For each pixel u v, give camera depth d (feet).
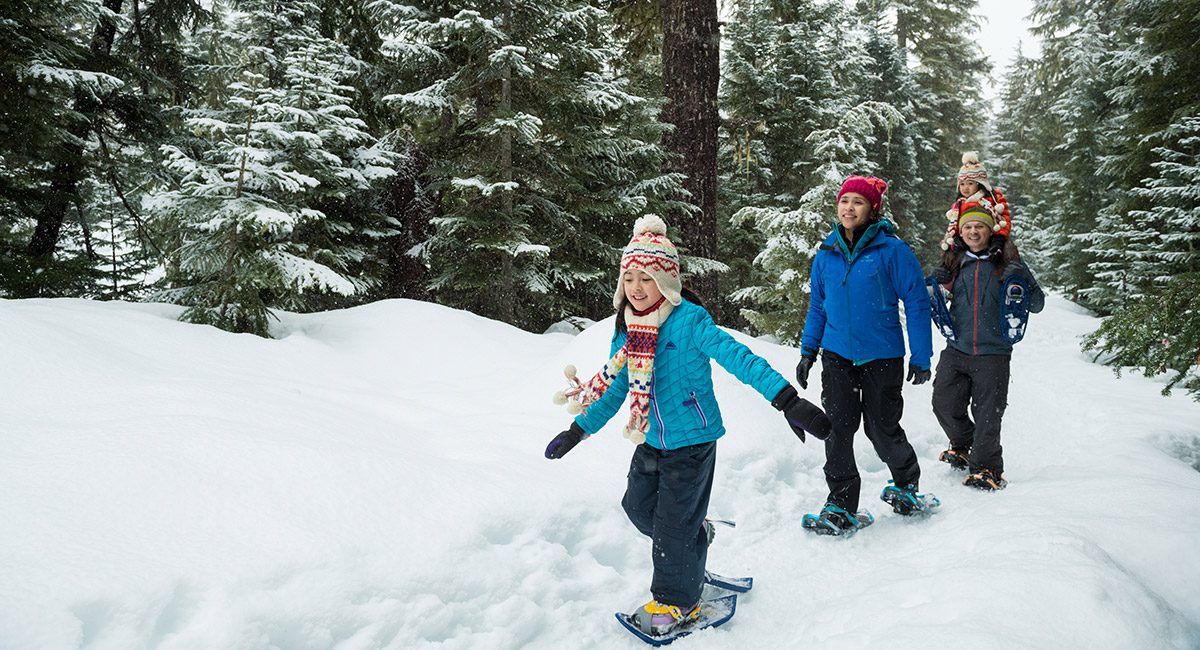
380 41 36.88
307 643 6.39
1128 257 48.98
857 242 11.25
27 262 35.32
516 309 34.50
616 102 31.45
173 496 7.48
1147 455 14.02
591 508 9.92
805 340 11.84
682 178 34.14
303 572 6.82
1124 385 24.12
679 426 7.84
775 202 57.36
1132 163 45.62
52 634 5.29
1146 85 43.57
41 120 30.40
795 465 13.62
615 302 8.27
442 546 7.88
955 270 13.42
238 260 20.67
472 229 31.40
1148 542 8.62
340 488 8.32
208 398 11.13
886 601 7.67
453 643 7.04
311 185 20.70
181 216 20.57
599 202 33.32
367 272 34.24
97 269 40.37
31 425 8.93
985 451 12.89
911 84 80.23
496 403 15.70
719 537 10.63
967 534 9.67
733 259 53.36
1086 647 6.23
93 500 7.14
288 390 13.52
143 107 37.14
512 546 8.59
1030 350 37.76
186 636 5.87
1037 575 7.26
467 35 29.99
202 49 45.85
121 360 13.41
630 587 8.98
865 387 11.15
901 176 79.15
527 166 32.65
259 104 22.62
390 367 19.58
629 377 7.77
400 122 37.65
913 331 10.87
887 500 11.69
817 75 57.26
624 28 44.57
